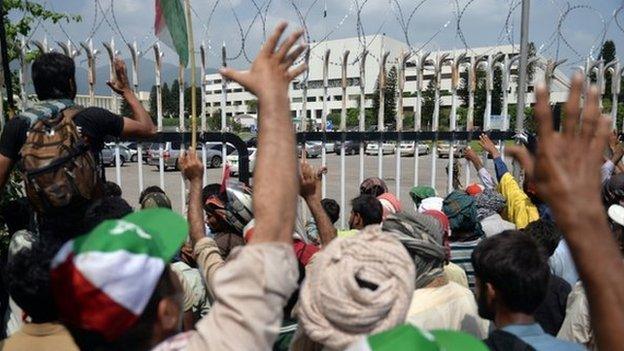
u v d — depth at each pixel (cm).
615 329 102
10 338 185
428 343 112
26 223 338
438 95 535
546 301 288
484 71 570
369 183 502
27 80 471
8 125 266
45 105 270
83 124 270
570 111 103
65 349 179
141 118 304
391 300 154
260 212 141
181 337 139
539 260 189
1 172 266
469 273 340
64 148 255
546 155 103
